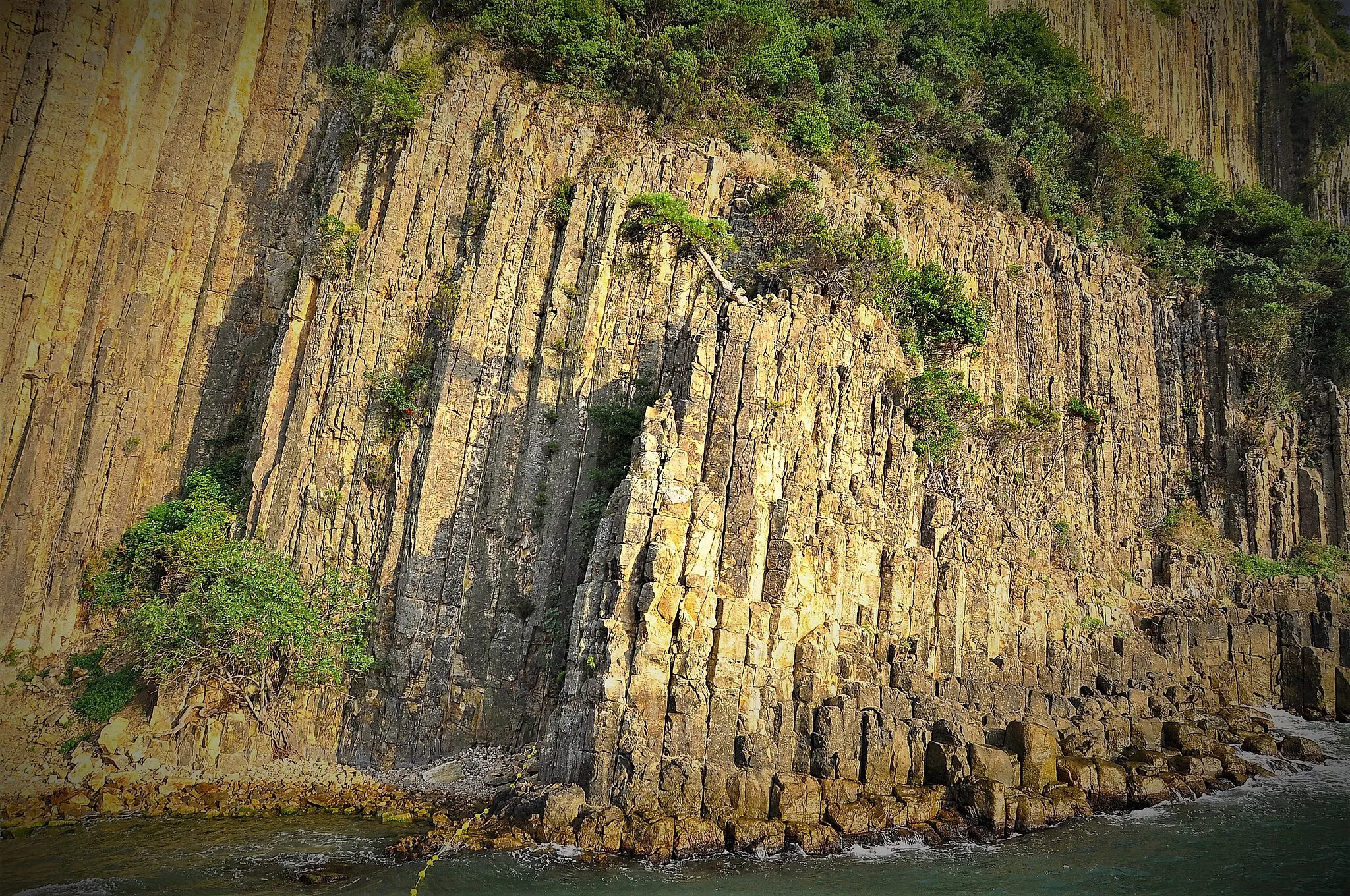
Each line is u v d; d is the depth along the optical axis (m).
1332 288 53.91
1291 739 34.72
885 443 36.97
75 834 25.34
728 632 27.66
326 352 37.03
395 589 33.56
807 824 25.28
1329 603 43.62
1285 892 23.14
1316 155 70.00
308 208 44.84
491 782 29.28
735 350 31.23
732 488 29.66
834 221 41.47
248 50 47.53
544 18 42.56
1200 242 57.84
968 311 42.38
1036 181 53.47
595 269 36.94
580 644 27.50
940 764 28.53
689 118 43.25
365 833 25.69
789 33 49.09
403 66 40.59
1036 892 22.88
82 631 36.88
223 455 41.50
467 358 35.72
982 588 36.62
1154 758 31.91
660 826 24.11
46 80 42.22
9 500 37.66
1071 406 48.03
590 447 34.81
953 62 53.47
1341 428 49.91
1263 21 76.31
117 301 41.81
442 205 38.66
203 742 30.38
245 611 30.69
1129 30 70.25
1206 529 48.19
